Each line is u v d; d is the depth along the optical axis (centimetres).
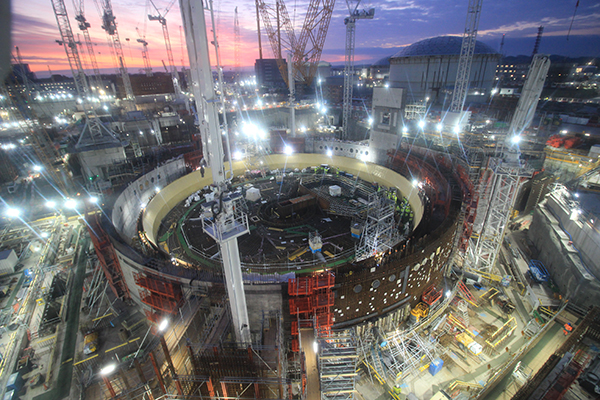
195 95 2359
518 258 5450
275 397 2856
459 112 8106
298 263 4834
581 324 3512
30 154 10025
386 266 3769
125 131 10525
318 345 2952
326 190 7319
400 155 7556
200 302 3516
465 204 4894
